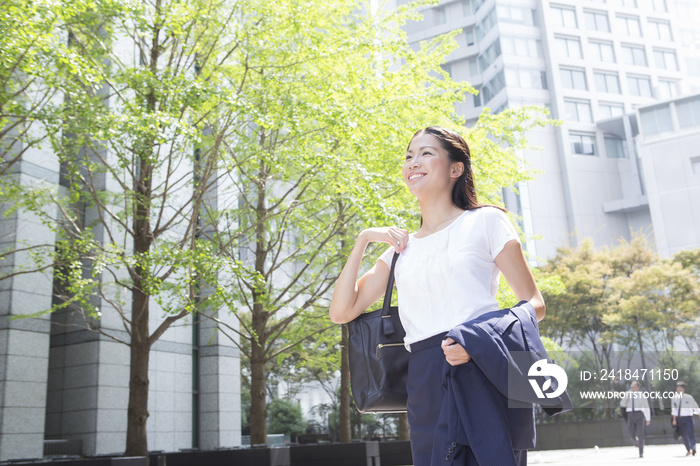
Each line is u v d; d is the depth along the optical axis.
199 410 18.03
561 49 46.50
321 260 13.06
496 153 10.68
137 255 8.41
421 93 10.12
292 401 30.72
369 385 1.59
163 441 16.56
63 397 15.05
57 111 7.59
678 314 28.28
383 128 8.84
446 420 1.27
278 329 12.74
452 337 1.22
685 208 42.72
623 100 47.00
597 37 47.62
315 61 9.46
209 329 18.48
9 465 8.09
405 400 1.55
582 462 12.12
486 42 47.72
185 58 11.07
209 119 10.59
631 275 30.58
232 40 9.31
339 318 1.66
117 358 15.30
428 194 1.59
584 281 30.53
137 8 8.03
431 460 1.31
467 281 1.41
